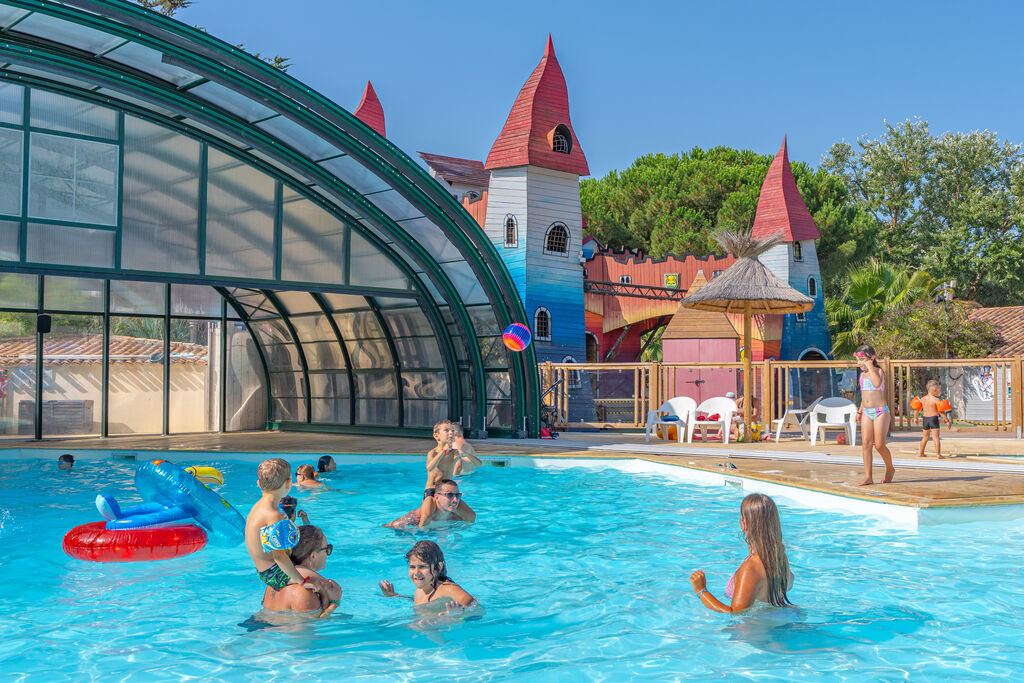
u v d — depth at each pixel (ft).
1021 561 23.67
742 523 18.94
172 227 49.96
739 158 183.32
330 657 15.92
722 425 57.41
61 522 30.19
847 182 217.56
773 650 16.01
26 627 18.06
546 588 21.08
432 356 60.64
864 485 33.65
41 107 46.21
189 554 24.81
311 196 54.29
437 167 145.59
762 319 114.83
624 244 179.93
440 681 14.53
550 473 43.65
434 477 30.32
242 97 47.55
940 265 191.83
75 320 62.08
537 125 94.73
